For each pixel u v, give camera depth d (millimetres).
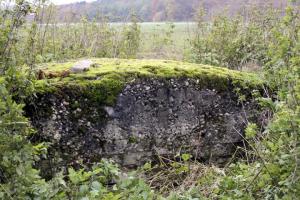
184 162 3609
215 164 3732
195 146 3635
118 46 6238
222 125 3703
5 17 2689
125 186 2744
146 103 3410
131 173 2910
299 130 2326
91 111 3238
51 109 3121
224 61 5980
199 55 5879
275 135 2633
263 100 2854
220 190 2809
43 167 3145
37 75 3311
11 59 2676
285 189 2355
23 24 2867
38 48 4211
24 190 2328
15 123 2393
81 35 5996
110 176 2943
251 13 6367
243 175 2828
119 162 3395
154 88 3426
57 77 3303
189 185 3268
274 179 2574
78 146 3227
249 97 3762
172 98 3496
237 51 5875
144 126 3422
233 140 3758
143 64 3725
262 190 2674
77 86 3189
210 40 6043
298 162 2342
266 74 3186
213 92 3635
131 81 3359
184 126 3562
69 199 2502
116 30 6328
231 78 3701
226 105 3699
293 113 2338
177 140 3559
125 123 3354
